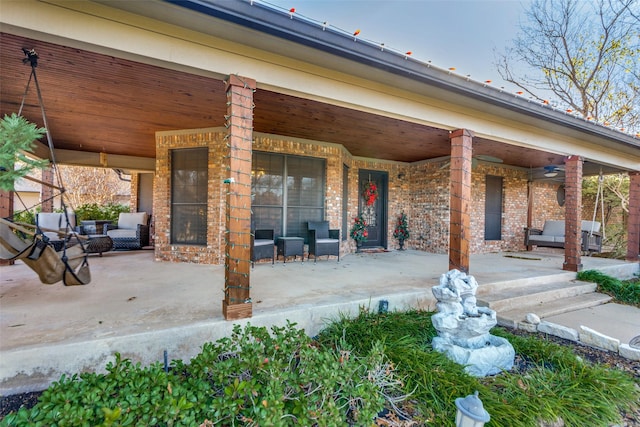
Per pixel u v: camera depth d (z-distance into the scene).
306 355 2.10
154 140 6.52
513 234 9.09
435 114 4.07
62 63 3.14
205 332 2.65
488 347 2.67
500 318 3.91
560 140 5.50
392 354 2.53
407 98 3.84
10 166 1.56
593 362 2.90
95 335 2.40
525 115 4.51
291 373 1.99
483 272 5.49
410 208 9.12
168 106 4.46
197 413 1.73
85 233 7.18
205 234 5.93
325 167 6.83
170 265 5.63
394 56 3.18
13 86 3.74
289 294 3.66
